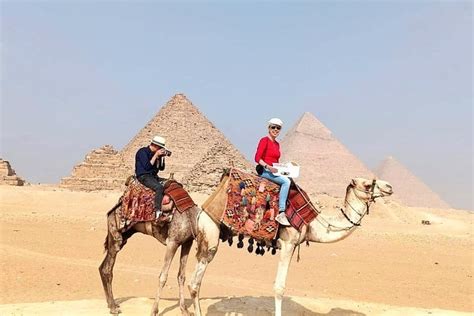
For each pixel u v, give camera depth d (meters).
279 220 9.89
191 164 106.94
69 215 52.19
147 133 111.94
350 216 10.31
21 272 20.41
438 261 31.75
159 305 11.58
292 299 12.60
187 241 10.75
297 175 10.14
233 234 10.55
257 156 10.34
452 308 18.38
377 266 28.59
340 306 12.66
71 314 10.94
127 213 10.77
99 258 26.14
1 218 43.50
